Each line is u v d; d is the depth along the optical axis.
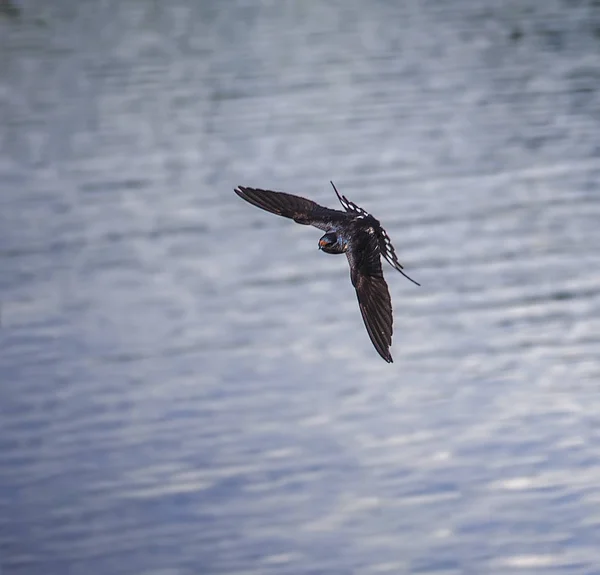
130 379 17.06
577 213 22.55
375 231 6.72
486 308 19.08
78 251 21.91
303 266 21.03
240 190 7.09
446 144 26.67
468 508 13.82
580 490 14.09
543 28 35.38
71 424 15.86
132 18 39.56
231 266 21.09
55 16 39.72
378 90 30.92
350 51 34.56
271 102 30.58
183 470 14.74
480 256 20.97
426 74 31.89
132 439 15.45
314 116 29.20
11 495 14.25
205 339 18.34
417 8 39.25
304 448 15.22
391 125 28.36
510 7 38.06
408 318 18.92
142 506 14.01
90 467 14.82
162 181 25.45
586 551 12.98
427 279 20.23
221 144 27.77
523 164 25.17
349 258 6.61
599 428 15.44
